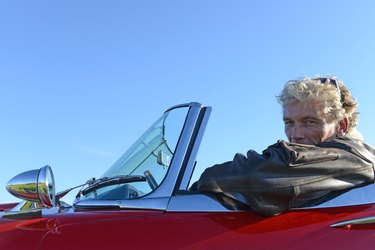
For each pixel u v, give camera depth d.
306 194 2.03
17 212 2.26
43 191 2.11
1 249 1.93
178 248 1.89
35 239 1.97
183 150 2.27
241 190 2.02
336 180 2.09
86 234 1.96
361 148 2.25
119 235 1.94
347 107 2.70
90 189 2.51
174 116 2.48
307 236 1.91
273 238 1.91
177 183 2.19
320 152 2.06
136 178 2.34
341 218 1.97
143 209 2.15
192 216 2.05
